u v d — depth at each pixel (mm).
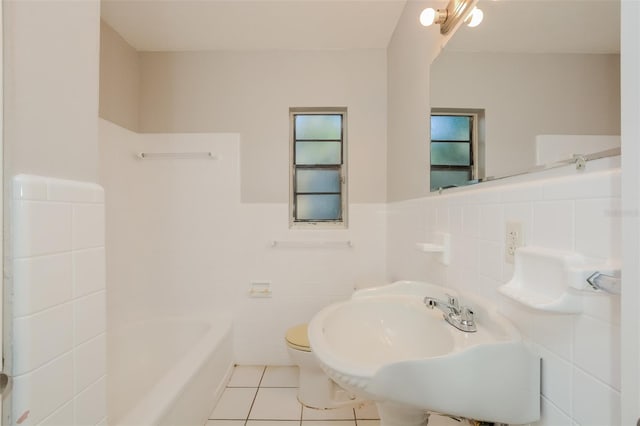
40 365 662
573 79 588
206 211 2158
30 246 642
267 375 2014
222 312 2148
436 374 650
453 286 1064
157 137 2143
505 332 711
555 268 575
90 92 824
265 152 2156
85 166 809
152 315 2139
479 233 899
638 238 372
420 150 1419
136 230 2098
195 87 2152
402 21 1735
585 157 558
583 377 546
